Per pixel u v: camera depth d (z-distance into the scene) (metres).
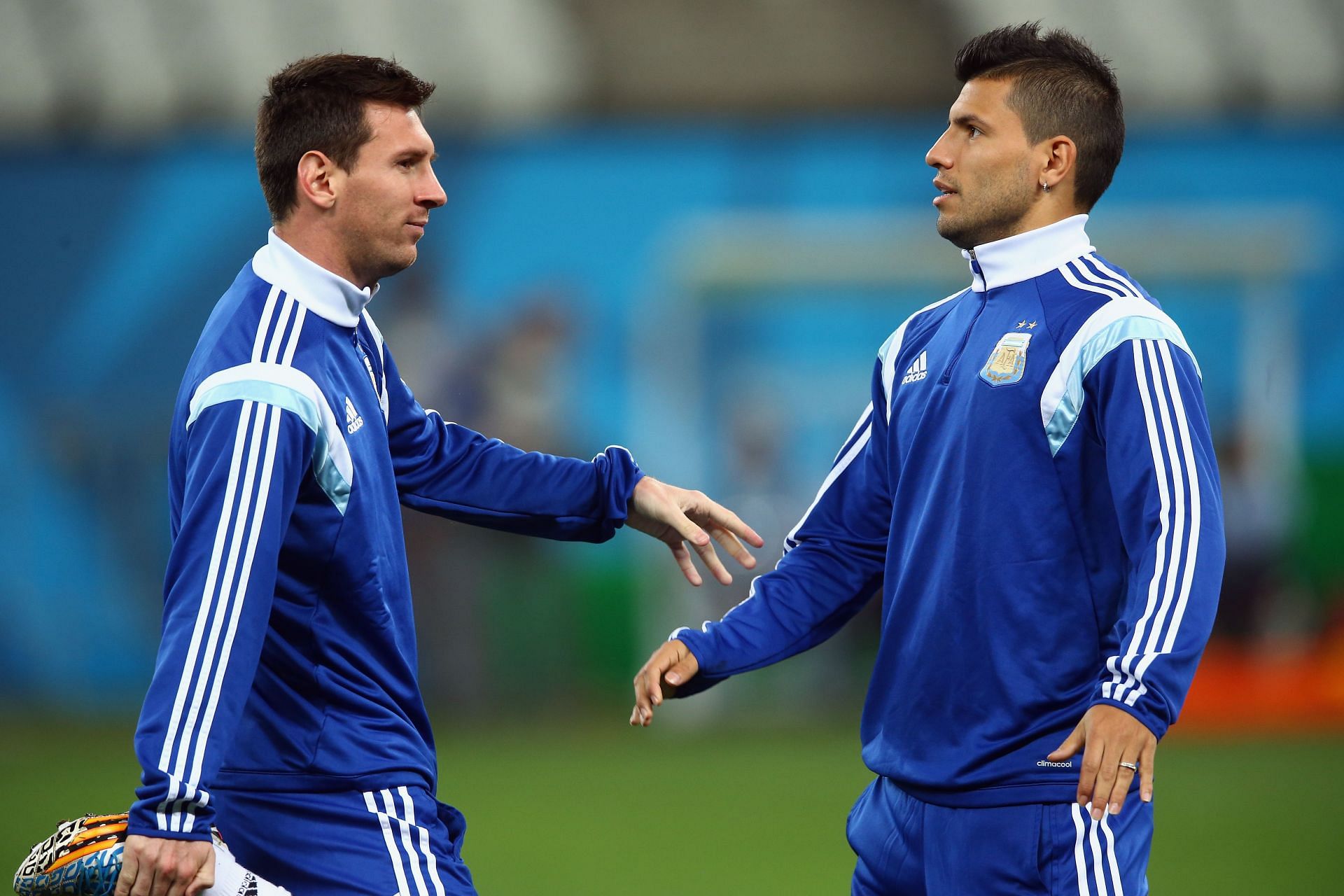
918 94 41.22
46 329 40.34
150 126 40.69
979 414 9.98
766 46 41.72
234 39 41.62
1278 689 35.88
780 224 40.94
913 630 10.28
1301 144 41.22
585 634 38.00
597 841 22.08
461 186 40.75
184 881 8.55
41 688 39.03
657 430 40.00
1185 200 41.28
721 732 34.19
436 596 36.41
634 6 42.59
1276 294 39.91
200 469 9.06
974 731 9.93
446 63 41.31
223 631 8.78
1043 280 10.09
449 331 40.12
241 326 9.58
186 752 8.56
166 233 40.75
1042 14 42.34
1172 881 19.38
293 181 9.88
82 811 23.88
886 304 40.25
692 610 36.84
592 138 41.00
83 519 39.53
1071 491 9.76
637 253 40.84
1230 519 37.38
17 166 40.59
